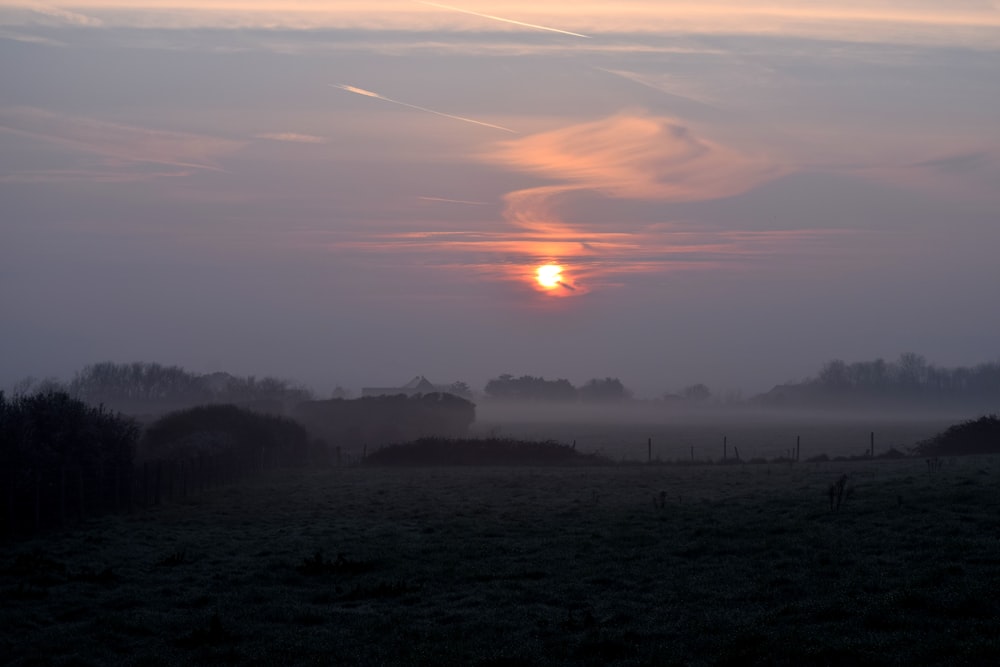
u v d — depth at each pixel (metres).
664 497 28.03
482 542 22.75
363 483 44.16
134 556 22.39
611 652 12.07
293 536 25.50
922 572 14.79
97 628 14.62
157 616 15.46
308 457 67.50
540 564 19.17
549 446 61.19
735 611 13.91
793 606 13.43
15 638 14.20
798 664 10.62
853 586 14.48
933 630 11.51
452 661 12.02
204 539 25.36
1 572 19.70
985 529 18.56
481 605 15.69
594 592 16.22
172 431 58.47
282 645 13.31
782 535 20.36
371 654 12.73
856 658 10.55
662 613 14.21
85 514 31.39
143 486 36.16
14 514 27.05
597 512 27.69
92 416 35.16
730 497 29.44
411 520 28.64
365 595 16.95
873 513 21.94
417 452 60.72
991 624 11.38
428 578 18.36
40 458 29.38
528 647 12.50
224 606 16.17
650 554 19.50
